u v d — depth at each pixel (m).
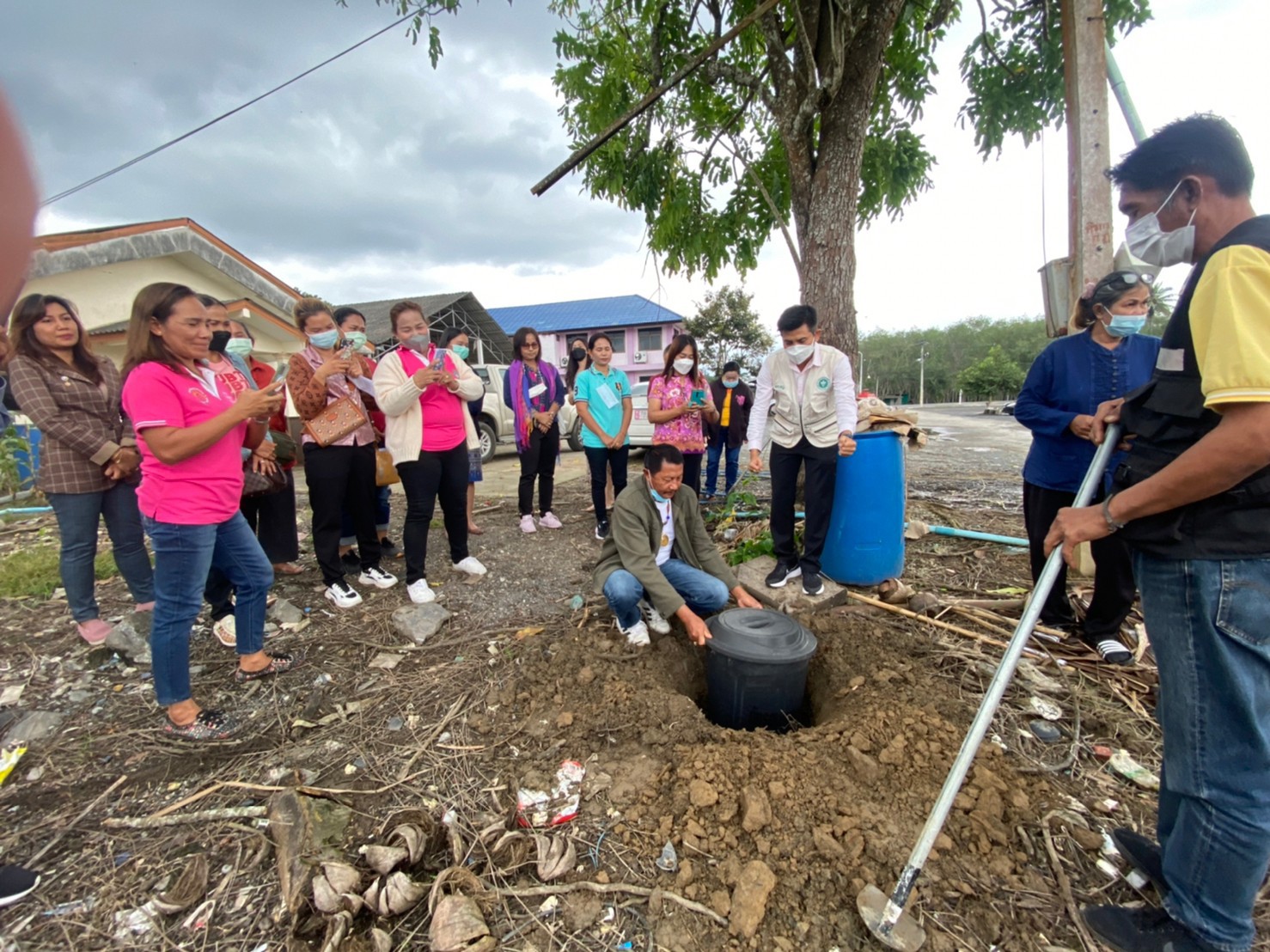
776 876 1.68
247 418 2.24
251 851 1.89
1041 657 2.75
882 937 1.51
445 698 2.66
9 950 1.59
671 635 3.15
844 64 3.83
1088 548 3.42
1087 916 1.58
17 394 2.79
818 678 2.84
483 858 1.83
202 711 2.50
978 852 1.77
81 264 8.05
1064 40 3.38
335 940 1.54
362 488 3.61
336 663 2.95
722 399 6.12
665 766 2.12
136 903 1.73
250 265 10.13
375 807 2.04
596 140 3.72
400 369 3.46
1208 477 1.27
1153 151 1.47
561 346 29.17
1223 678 1.34
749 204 5.88
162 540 2.24
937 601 3.24
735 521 4.84
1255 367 1.18
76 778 2.21
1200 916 1.43
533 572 4.08
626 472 4.77
